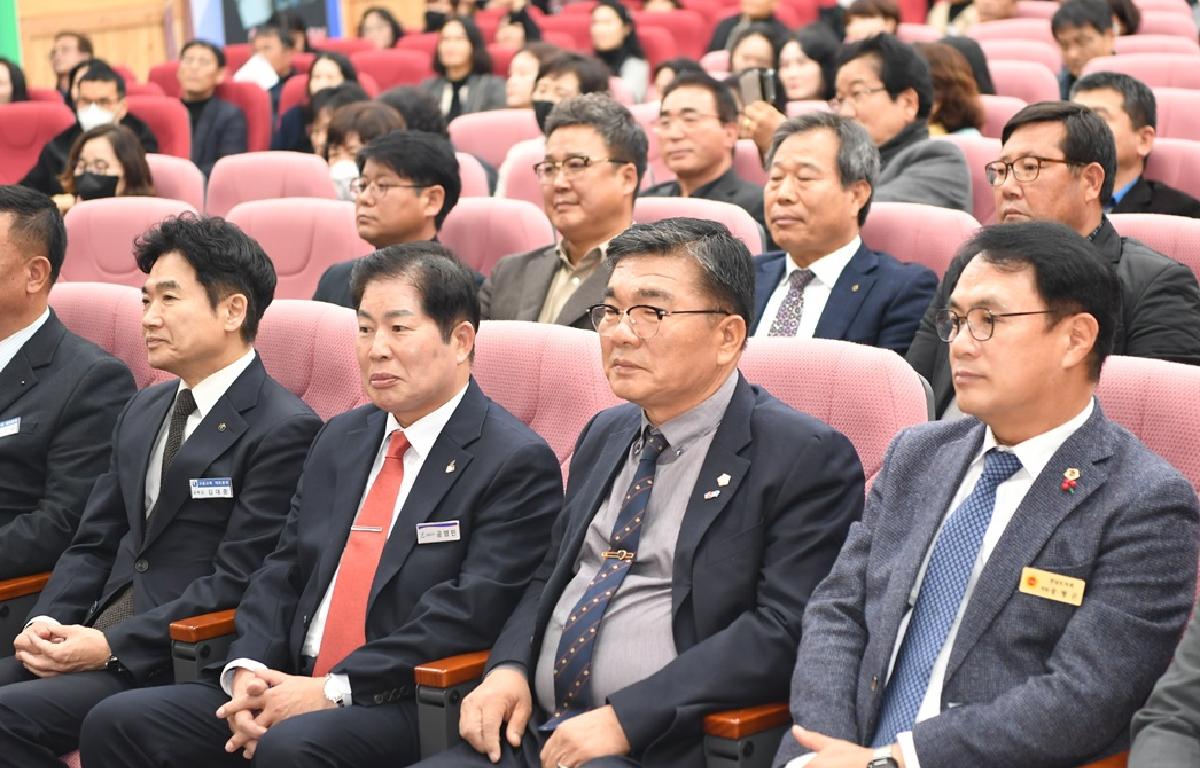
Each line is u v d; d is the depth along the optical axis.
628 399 2.26
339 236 4.54
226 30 11.14
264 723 2.45
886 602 2.03
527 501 2.56
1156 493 1.88
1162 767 1.71
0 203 3.20
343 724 2.38
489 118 6.45
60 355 3.26
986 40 7.60
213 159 7.80
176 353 2.87
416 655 2.44
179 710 2.54
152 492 2.95
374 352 2.56
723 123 4.59
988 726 1.85
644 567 2.28
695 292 2.23
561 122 3.67
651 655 2.21
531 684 2.35
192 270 2.87
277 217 4.57
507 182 5.23
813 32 6.51
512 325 2.90
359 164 4.07
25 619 2.99
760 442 2.27
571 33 9.91
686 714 2.08
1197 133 5.32
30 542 3.06
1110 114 4.20
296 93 8.34
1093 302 1.93
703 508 2.24
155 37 11.12
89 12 10.59
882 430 2.47
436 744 2.35
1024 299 1.94
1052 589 1.89
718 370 2.30
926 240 3.59
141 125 7.00
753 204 4.57
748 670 2.12
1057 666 1.86
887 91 4.55
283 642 2.62
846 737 1.99
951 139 4.43
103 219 4.83
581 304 3.57
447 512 2.58
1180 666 1.78
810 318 3.47
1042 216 3.26
